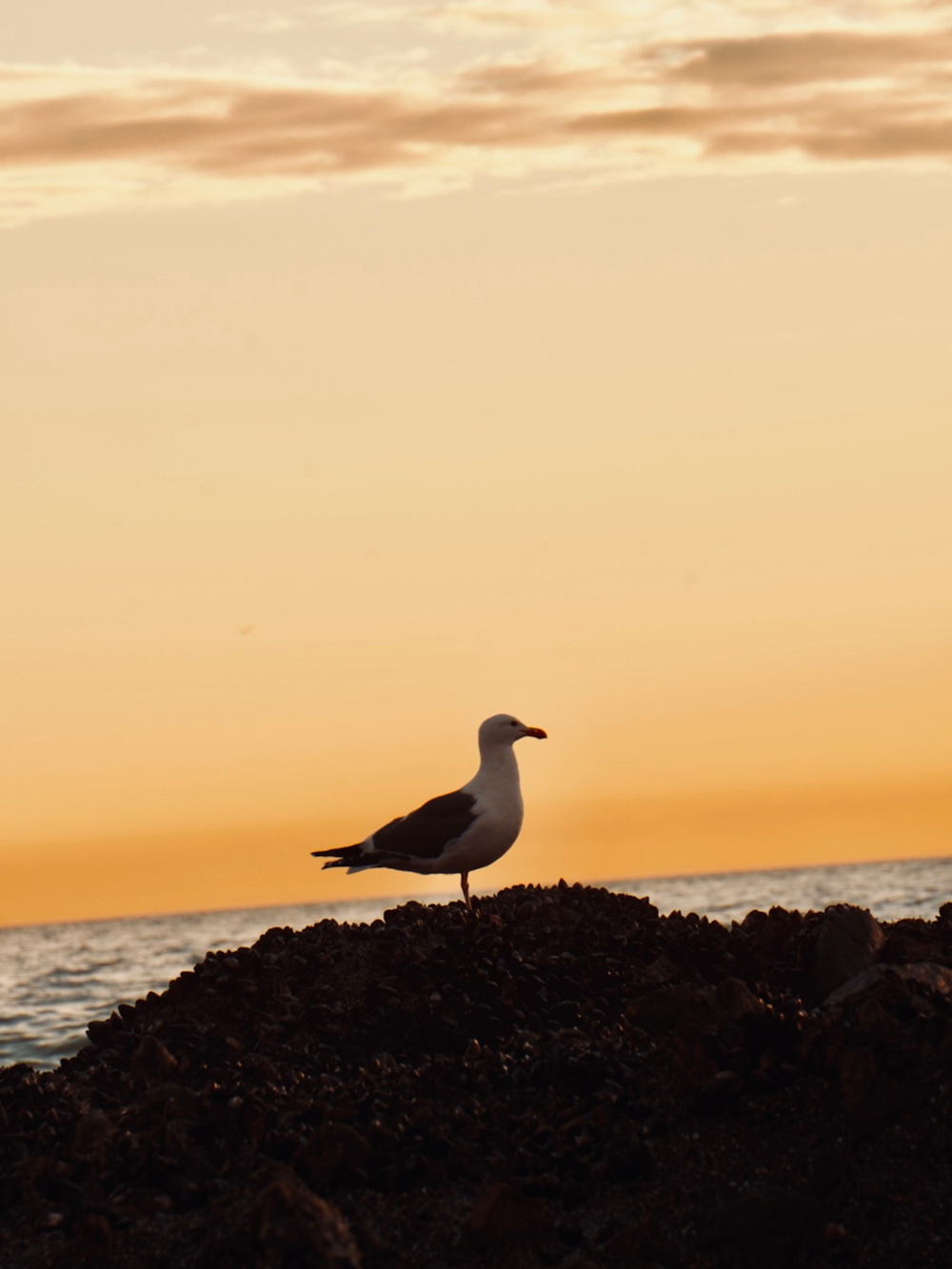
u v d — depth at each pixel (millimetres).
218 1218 10695
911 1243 10109
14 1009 33062
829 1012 12445
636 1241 10203
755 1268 10109
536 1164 11195
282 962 15398
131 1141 11781
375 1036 14398
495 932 15633
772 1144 11242
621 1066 12469
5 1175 11781
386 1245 10180
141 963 48594
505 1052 13477
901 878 70875
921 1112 11258
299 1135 11664
